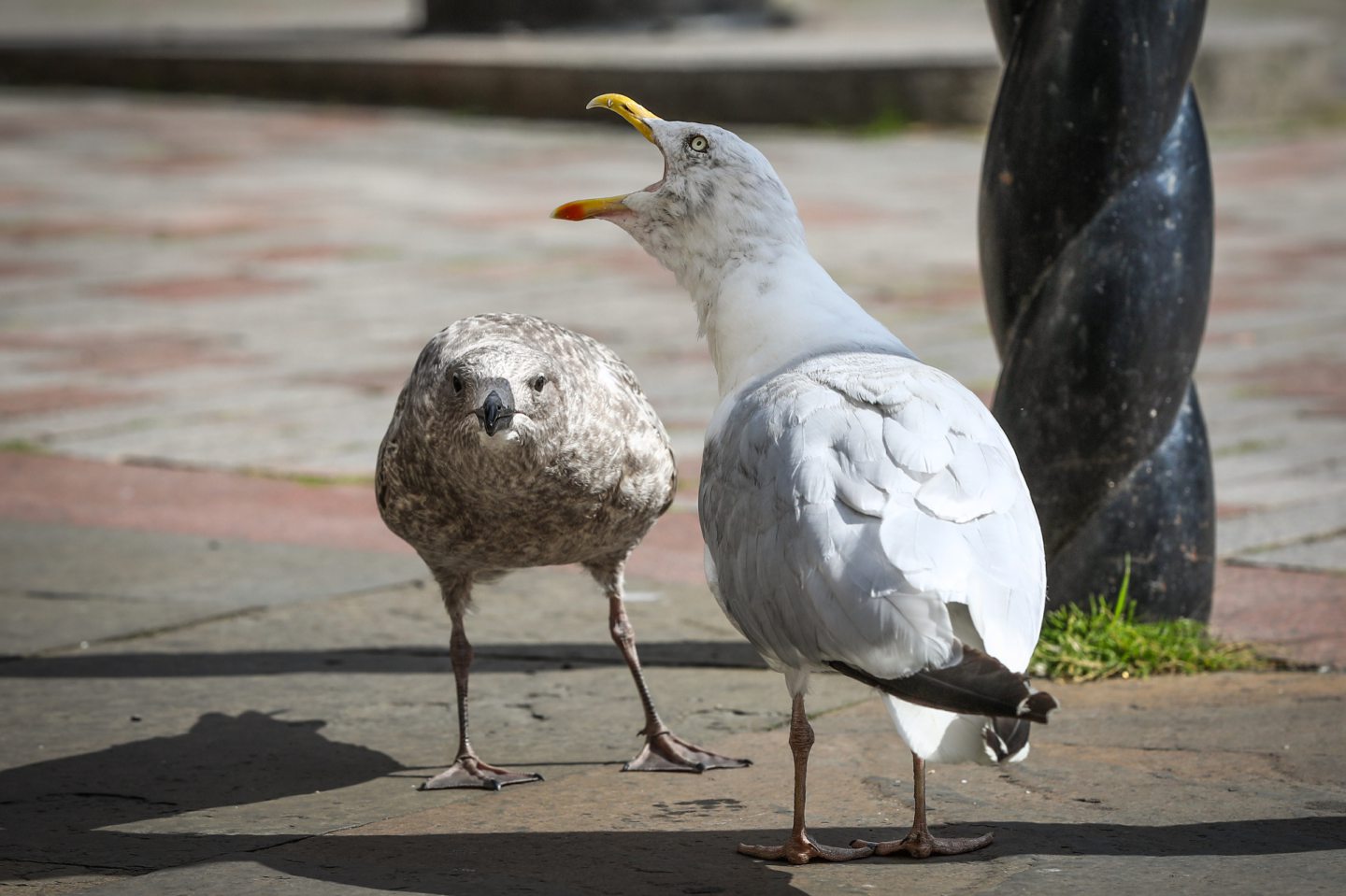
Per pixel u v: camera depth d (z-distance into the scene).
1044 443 8.61
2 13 56.16
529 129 33.94
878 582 5.38
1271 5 53.16
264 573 10.20
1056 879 6.05
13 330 17.14
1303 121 34.94
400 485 7.16
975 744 5.35
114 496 11.79
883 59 33.50
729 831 6.64
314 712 8.10
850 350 6.57
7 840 6.57
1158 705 7.91
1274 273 19.91
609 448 7.12
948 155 30.28
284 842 6.54
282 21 51.03
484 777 7.16
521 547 7.25
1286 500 11.15
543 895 5.99
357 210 24.83
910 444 5.68
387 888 6.05
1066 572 8.71
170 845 6.52
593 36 40.19
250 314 17.89
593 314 17.70
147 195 25.97
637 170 28.47
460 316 17.69
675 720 7.91
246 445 13.02
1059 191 8.44
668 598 9.76
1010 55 8.67
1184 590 8.72
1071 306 8.48
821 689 8.34
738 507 5.99
